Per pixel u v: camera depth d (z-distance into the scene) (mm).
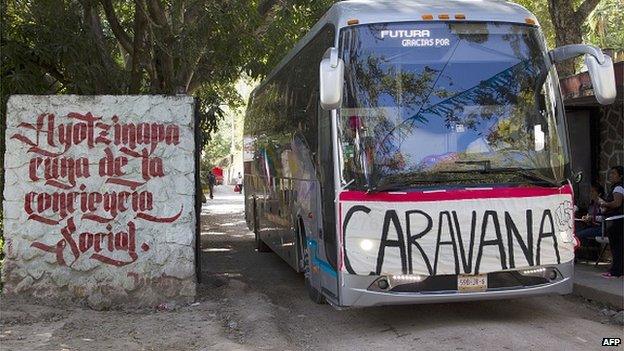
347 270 6812
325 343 7059
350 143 6934
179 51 11039
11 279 8359
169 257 8516
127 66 16578
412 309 8359
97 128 8531
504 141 7047
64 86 12102
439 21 7211
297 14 13898
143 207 8523
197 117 9070
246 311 8141
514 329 7188
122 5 14289
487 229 6871
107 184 8500
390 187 6812
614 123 11086
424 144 6934
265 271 11953
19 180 8422
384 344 6809
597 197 10656
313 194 8141
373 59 7078
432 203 6832
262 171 12922
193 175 8602
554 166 7164
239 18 11102
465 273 6820
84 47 11273
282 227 10773
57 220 8430
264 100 12711
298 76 9266
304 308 8789
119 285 8422
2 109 10352
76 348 6633
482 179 6941
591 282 9117
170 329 7367
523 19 7410
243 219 23531
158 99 8594
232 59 12156
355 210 6832
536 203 7004
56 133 8484
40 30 10914
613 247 9516
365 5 7473
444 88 7074
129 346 6742
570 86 10664
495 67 7199
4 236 8430
